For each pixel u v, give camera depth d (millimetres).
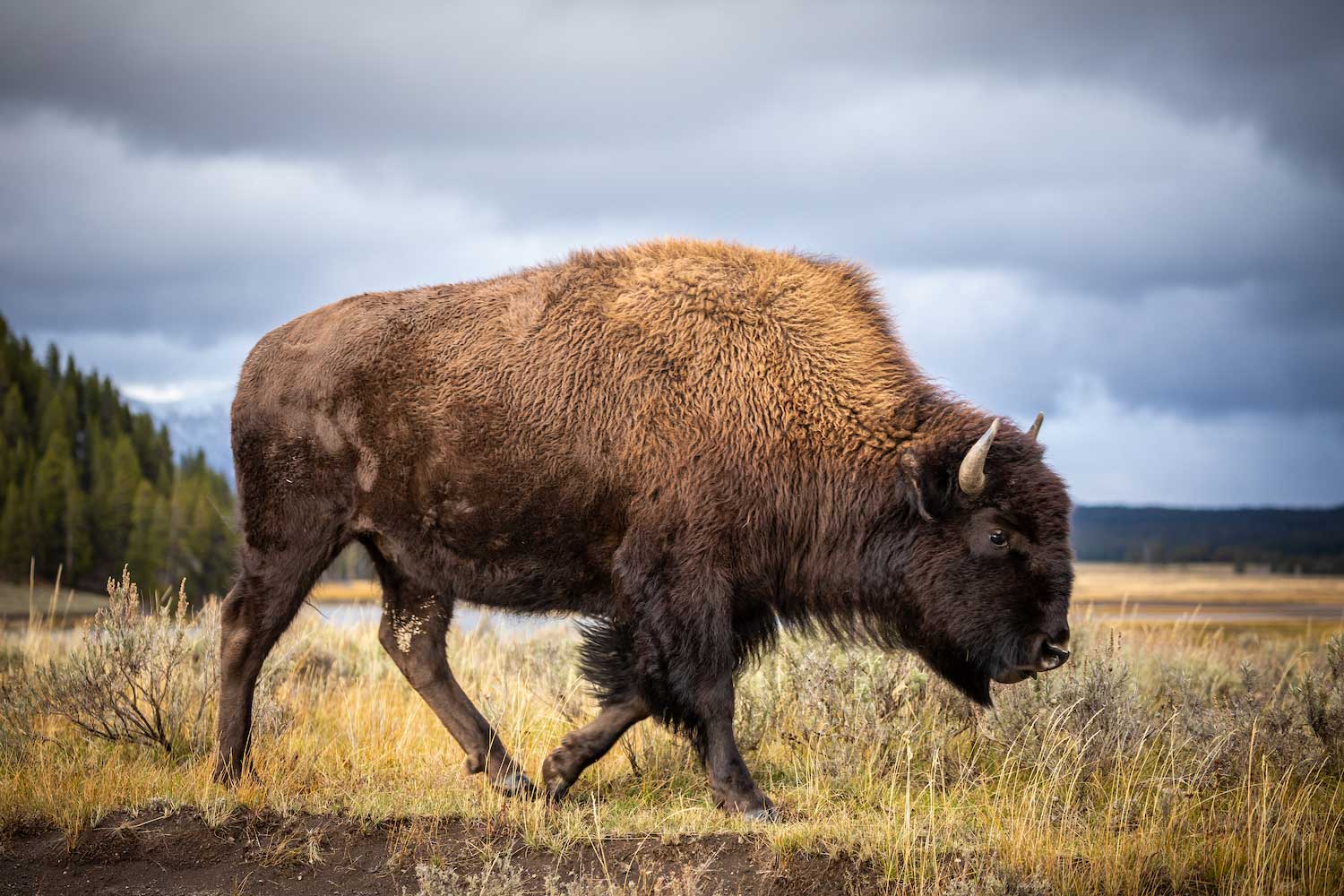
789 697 21609
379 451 18953
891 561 18344
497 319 19266
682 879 14922
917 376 19125
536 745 21125
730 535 17891
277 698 22344
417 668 19672
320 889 15109
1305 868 14984
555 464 18344
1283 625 84500
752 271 19484
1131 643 31094
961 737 20906
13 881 15094
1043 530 17500
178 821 16531
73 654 21562
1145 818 16531
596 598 18875
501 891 14039
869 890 14680
